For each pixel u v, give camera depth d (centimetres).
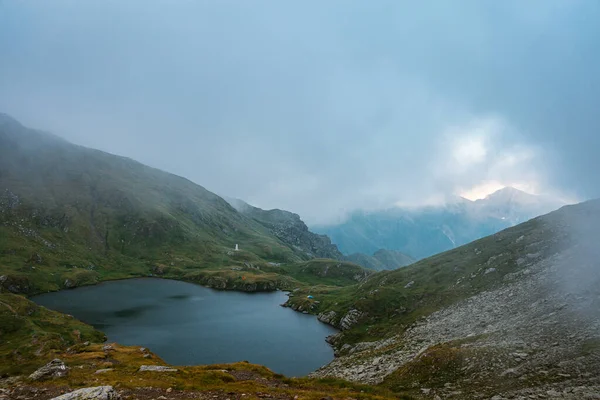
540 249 10056
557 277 7450
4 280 18100
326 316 14000
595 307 5081
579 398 2992
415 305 10812
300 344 10919
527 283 8069
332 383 4491
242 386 3919
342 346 10119
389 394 4053
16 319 11206
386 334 9344
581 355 3778
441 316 8819
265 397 3344
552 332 4759
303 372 8600
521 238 11556
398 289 12219
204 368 5272
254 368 5300
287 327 13062
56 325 11756
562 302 5956
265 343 11031
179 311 15850
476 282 10269
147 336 11762
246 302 18612
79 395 2984
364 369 6294
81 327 11994
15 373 6231
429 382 4409
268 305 17875
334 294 17588
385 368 5803
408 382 4600
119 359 6612
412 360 5231
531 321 5634
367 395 3634
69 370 4731
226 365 5503
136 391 3381
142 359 6769
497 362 4284
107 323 13400
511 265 10062
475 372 4253
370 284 15112
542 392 3306
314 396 3456
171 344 10906
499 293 8419
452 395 3850
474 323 7038
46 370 4469
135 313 15162
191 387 3578
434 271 12719
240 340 11344
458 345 5391
